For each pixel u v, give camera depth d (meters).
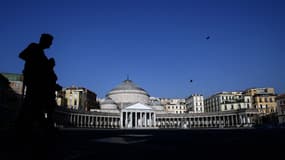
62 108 109.69
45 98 7.51
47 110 7.59
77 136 25.97
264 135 29.44
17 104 70.12
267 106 149.88
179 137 26.70
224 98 178.12
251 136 27.42
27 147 6.91
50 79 7.71
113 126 155.50
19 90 81.44
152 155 11.09
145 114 159.38
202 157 10.50
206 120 165.88
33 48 7.66
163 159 9.88
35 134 7.11
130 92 180.50
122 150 12.95
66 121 115.06
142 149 13.61
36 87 7.39
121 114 154.25
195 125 170.50
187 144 17.22
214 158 10.14
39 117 7.34
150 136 28.95
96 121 144.50
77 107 145.25
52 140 7.29
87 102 164.75
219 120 158.50
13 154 6.64
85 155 10.48
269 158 9.90
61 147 13.02
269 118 135.12
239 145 15.94
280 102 125.94
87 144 15.83
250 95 162.25
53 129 7.51
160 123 176.88
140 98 181.12
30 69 7.45
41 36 8.06
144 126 157.12
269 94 151.00
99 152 11.74
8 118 65.06
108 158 9.91
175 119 173.88
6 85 69.62
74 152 11.16
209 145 16.25
